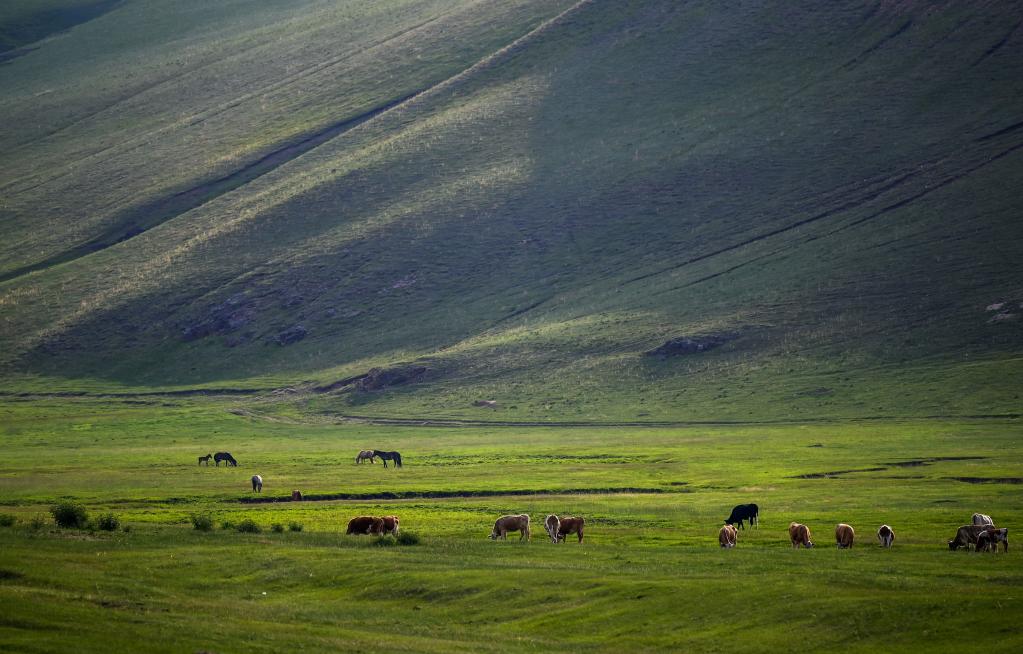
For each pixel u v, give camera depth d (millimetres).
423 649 28156
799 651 28297
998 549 42719
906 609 29891
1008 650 26609
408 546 44469
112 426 141500
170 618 30422
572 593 34156
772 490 71375
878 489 69188
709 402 129000
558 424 128000
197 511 65938
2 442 126625
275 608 33688
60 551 40438
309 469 93000
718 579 34562
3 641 25688
